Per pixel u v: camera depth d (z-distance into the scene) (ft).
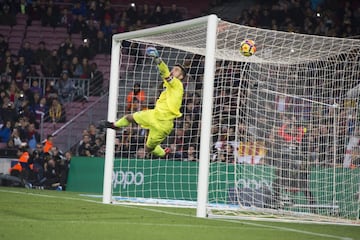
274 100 100.22
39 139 141.79
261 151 95.66
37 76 164.35
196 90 116.88
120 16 176.55
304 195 93.15
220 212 82.74
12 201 84.28
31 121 147.02
